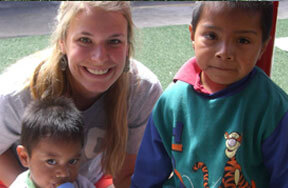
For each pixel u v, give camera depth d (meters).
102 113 1.63
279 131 1.21
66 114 1.41
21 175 1.52
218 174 1.25
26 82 1.52
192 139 1.31
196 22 1.23
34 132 1.36
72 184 1.39
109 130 1.65
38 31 4.43
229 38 1.16
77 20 1.31
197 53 1.24
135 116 1.71
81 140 1.43
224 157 1.24
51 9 4.95
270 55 1.55
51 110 1.41
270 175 1.29
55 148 1.35
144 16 5.24
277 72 3.23
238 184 1.24
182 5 5.77
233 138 1.23
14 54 3.74
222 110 1.26
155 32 4.59
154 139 1.43
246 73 1.20
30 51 3.83
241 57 1.16
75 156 1.41
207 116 1.28
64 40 1.39
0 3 5.30
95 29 1.30
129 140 1.79
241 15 1.14
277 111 1.22
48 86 1.51
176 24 4.94
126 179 1.85
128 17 1.38
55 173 1.39
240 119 1.23
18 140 1.63
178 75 1.38
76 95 1.58
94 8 1.28
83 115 1.60
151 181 1.47
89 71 1.38
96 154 1.73
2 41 4.11
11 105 1.51
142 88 1.64
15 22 4.72
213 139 1.27
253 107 1.24
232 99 1.25
